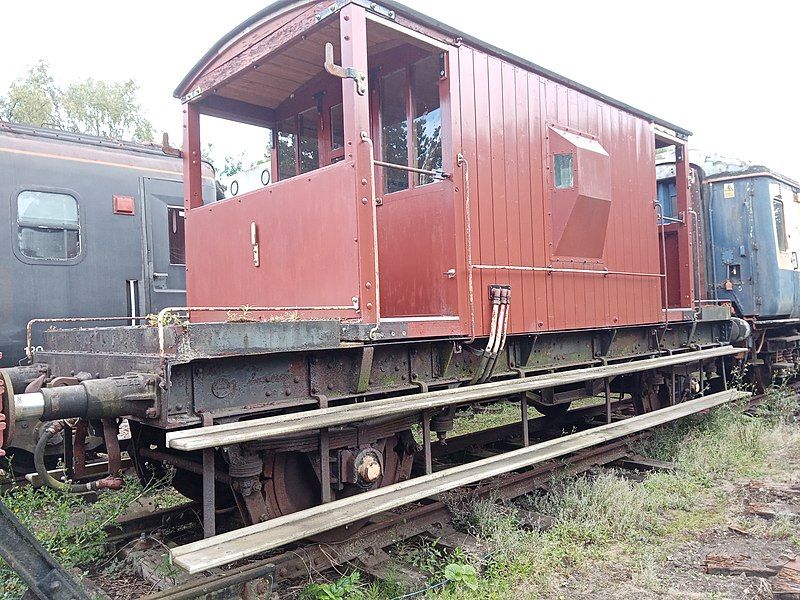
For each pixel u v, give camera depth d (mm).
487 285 4570
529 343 5098
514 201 4867
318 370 3695
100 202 7441
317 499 3973
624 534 4398
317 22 4027
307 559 3662
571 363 5578
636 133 6508
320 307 3586
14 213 6777
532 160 5102
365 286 3723
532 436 6934
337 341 3598
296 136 5566
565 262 5371
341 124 5059
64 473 4258
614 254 6020
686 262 7402
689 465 5820
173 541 4070
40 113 25031
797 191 10734
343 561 3742
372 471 3812
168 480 4145
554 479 5281
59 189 7133
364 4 3816
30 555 2521
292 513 3510
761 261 9188
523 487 5156
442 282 4371
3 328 6648
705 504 4980
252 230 4559
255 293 4562
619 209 6129
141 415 3143
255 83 5195
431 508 4441
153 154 8078
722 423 7121
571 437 5238
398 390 4035
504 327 4535
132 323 7574
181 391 3115
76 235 7242
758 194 9227
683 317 7078
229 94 5430
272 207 4391
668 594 3551
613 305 5945
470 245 4324
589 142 5613
